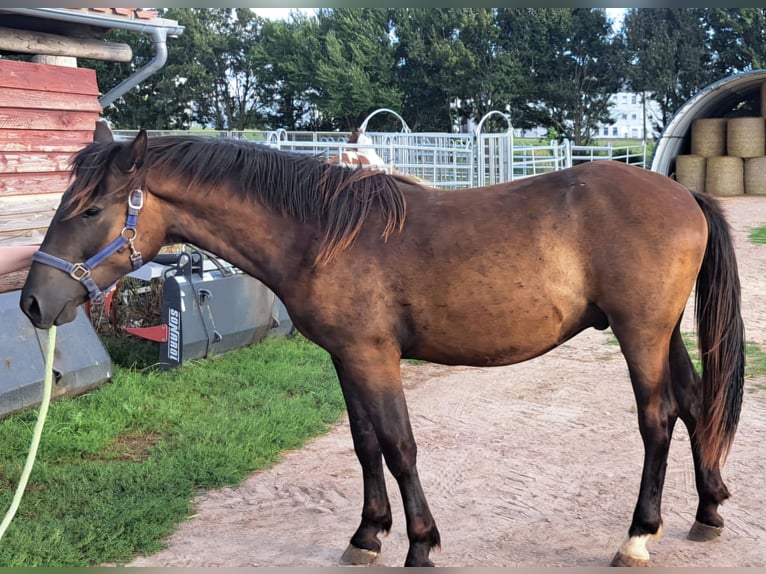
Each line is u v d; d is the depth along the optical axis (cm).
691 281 296
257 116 3572
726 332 311
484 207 296
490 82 3006
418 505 294
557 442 460
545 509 369
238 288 645
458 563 314
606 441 459
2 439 446
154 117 3183
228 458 429
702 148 2236
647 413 297
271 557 326
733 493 376
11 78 561
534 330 295
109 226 286
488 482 404
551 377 603
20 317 500
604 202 291
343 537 346
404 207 296
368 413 293
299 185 296
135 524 348
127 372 581
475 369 636
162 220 300
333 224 289
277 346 682
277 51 3212
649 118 3359
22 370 484
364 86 3027
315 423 495
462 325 292
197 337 601
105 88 3017
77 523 348
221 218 299
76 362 523
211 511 375
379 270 288
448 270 287
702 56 2980
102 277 289
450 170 1380
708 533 328
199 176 296
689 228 293
